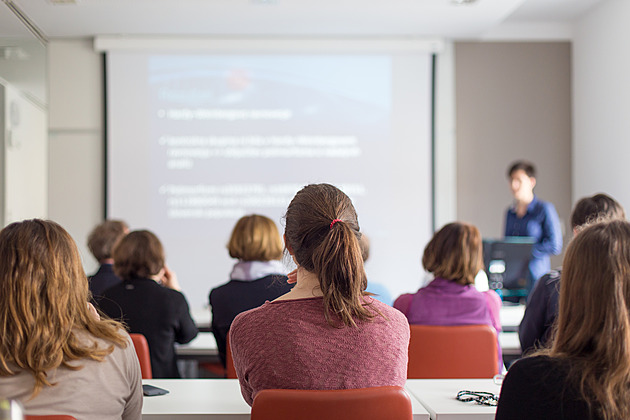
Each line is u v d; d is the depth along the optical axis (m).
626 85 5.00
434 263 2.57
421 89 5.91
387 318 1.52
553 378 1.17
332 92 5.88
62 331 1.37
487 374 2.33
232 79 5.84
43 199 5.30
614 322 1.14
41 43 4.38
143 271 2.74
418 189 5.90
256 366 1.46
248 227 2.81
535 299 2.61
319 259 1.47
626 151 5.01
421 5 4.93
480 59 5.97
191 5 4.87
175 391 1.99
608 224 1.21
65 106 5.75
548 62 6.00
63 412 1.35
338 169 5.89
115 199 5.77
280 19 5.26
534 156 6.00
